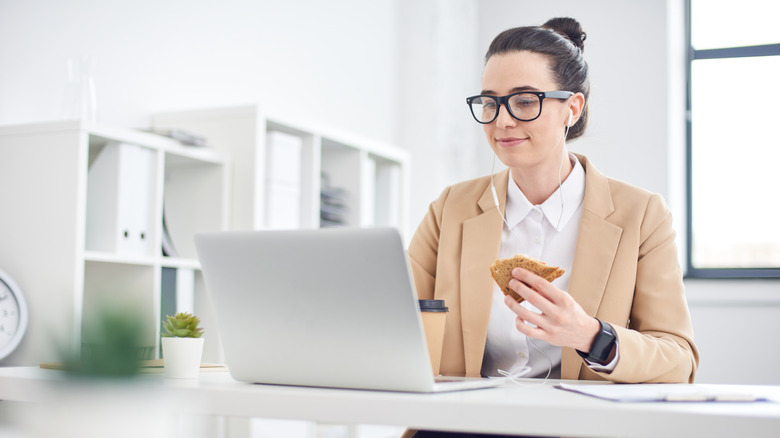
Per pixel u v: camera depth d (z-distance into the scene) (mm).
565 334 1147
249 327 1136
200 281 2746
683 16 4855
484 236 1595
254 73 3469
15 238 2215
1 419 1123
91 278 2482
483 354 1546
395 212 3816
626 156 4805
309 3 3895
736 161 4750
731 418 825
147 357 1275
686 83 4836
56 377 541
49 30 2488
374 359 1042
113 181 2340
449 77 4973
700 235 4773
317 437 2365
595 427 845
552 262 1576
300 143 3100
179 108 3027
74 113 2381
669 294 1431
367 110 4488
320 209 3236
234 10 3342
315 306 1071
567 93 1469
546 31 1526
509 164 1512
